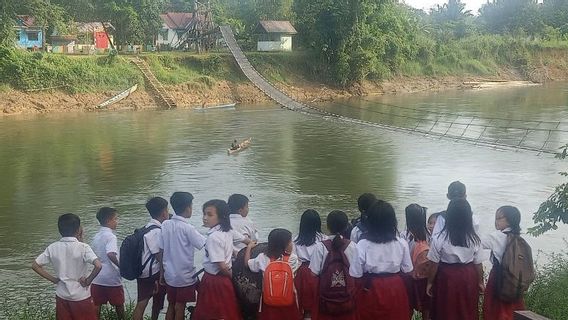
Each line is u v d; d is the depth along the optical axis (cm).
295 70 6538
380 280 654
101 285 841
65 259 724
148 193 2269
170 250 766
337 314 653
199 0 8256
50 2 5703
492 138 3544
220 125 4156
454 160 2884
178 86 5562
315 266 669
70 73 5016
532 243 1598
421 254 729
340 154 3078
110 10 6053
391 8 7312
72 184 2414
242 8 8300
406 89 7044
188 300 772
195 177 2541
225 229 711
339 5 6475
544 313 817
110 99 5034
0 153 3077
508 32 10156
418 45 7688
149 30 6438
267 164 2820
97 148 3231
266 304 672
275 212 1980
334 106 5512
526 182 2398
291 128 4041
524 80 8419
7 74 4756
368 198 768
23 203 2123
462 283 679
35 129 3881
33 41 5769
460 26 9412
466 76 7894
